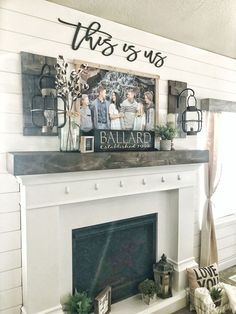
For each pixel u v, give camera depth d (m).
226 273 3.16
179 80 2.67
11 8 1.77
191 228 2.73
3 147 1.80
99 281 2.34
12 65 1.79
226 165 3.31
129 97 2.33
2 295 1.85
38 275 1.86
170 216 2.70
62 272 2.10
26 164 1.65
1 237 1.83
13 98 1.81
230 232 3.31
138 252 2.56
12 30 1.78
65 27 1.98
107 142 2.09
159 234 2.66
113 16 2.16
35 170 1.68
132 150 2.24
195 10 2.24
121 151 2.17
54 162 1.75
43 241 1.87
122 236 2.44
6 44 1.77
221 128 3.08
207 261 2.91
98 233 2.27
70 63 2.02
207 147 2.94
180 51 2.66
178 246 2.64
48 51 1.92
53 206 1.89
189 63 2.74
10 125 1.81
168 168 2.46
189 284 2.57
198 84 2.83
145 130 2.43
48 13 1.91
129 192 2.25
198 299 2.38
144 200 2.53
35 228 1.83
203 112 2.95
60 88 1.89
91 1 1.98
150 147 2.37
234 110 3.11
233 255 3.37
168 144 2.45
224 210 3.34
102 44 2.16
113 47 2.22
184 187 2.64
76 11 2.02
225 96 3.08
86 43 2.08
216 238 3.10
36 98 1.87
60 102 2.00
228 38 2.72
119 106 2.28
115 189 2.17
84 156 1.87
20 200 1.86
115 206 2.35
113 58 2.23
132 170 2.23
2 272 1.84
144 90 2.42
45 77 1.89
